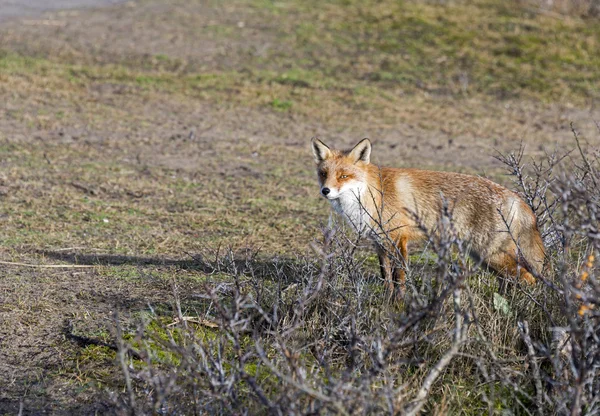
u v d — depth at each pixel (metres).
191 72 49.69
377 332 13.88
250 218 26.97
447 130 41.81
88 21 59.00
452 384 14.95
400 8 62.78
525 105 46.75
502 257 18.91
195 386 13.04
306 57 53.56
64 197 28.23
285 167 34.66
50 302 18.50
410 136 40.62
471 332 15.81
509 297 18.05
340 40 56.62
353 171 20.58
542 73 51.44
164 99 44.56
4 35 54.03
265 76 49.72
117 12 61.59
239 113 43.19
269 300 17.62
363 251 22.94
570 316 12.42
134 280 20.16
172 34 56.56
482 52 54.41
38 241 23.27
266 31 58.09
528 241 18.89
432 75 51.22
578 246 20.58
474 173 33.59
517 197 19.25
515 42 55.91
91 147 35.66
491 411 13.65
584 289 13.66
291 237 24.94
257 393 12.27
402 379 14.62
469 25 58.91
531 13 61.62
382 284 19.55
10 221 25.00
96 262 21.66
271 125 41.50
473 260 19.83
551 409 13.94
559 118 44.38
